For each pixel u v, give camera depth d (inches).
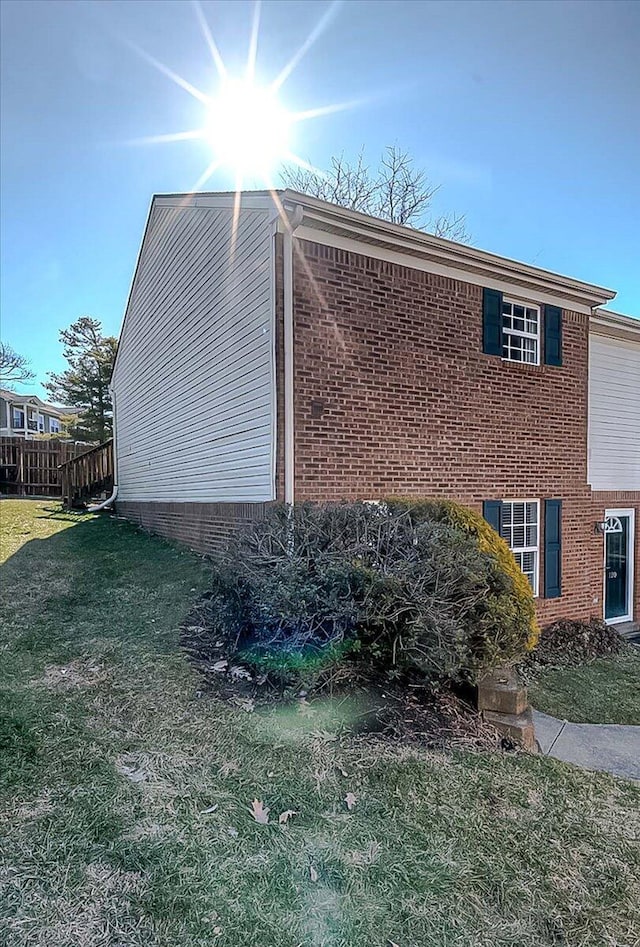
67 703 143.4
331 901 88.8
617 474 403.9
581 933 88.1
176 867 91.0
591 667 311.3
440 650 154.9
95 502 576.1
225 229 300.8
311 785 118.6
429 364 295.4
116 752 122.6
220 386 308.2
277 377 248.7
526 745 157.8
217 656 176.2
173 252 383.2
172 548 343.0
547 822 118.5
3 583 256.1
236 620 172.9
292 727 140.0
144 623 206.8
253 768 122.0
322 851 100.0
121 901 83.3
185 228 359.3
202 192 326.6
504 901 93.4
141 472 471.2
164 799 108.2
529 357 347.6
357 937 82.4
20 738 124.2
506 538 332.8
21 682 154.3
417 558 175.6
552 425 351.6
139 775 115.3
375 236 270.1
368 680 168.1
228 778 117.6
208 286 323.9
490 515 319.0
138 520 469.7
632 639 389.4
